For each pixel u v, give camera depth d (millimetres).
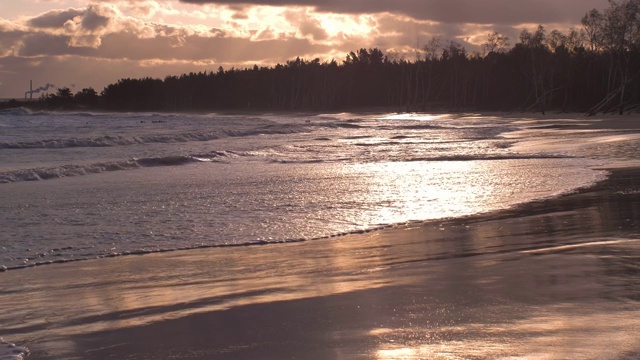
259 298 6309
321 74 135250
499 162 21641
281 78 140500
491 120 65062
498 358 4266
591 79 91375
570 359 4164
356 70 135000
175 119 65812
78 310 6156
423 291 6262
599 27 86500
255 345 4871
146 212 12312
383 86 132500
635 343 4406
